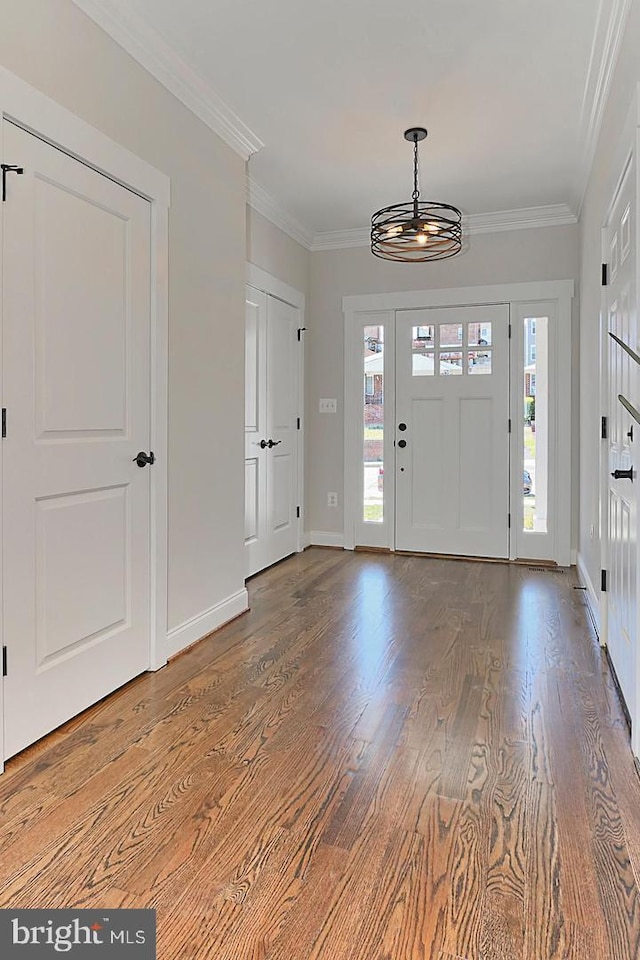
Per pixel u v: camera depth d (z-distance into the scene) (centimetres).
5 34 178
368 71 269
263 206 419
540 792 171
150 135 247
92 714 217
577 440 443
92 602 221
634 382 203
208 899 131
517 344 457
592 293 344
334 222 470
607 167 273
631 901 131
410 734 203
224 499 315
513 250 454
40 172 191
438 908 129
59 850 146
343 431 509
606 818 159
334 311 506
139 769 182
